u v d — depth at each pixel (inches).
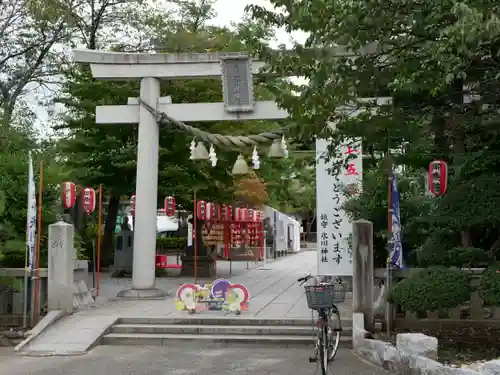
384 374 316.5
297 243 1545.3
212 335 412.2
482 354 324.2
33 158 511.5
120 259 847.1
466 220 345.1
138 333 421.1
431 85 349.1
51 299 446.0
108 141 765.3
